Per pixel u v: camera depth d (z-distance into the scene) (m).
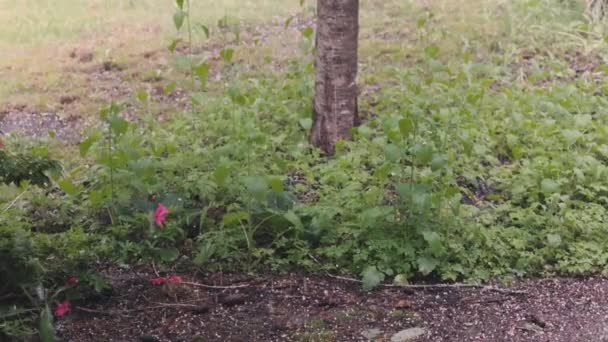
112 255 4.66
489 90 7.14
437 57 7.89
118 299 4.36
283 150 5.94
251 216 4.80
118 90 7.35
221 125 6.07
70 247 4.44
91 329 4.10
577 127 6.01
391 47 8.21
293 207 4.83
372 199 4.85
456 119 5.94
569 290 4.54
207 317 4.22
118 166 4.97
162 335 4.07
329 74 5.80
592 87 6.95
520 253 4.72
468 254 4.68
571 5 9.05
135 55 8.16
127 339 4.03
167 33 8.83
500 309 4.34
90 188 5.28
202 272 4.62
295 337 4.05
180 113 6.59
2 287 4.01
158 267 4.66
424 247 4.63
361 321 4.20
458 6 9.56
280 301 4.37
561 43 8.19
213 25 9.01
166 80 7.54
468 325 4.19
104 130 6.36
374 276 4.46
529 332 4.14
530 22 8.72
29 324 3.96
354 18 5.72
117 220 4.89
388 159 4.55
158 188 5.02
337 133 5.89
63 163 5.74
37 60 8.10
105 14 9.73
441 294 4.46
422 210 4.55
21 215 5.01
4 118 6.79
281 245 4.70
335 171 5.36
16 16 9.62
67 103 7.11
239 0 10.16
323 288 4.49
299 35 8.79
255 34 8.84
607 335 4.13
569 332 4.15
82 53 8.23
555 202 5.02
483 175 5.58
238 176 5.11
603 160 5.81
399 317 4.24
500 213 5.12
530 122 6.08
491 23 8.83
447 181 4.96
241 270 4.65
